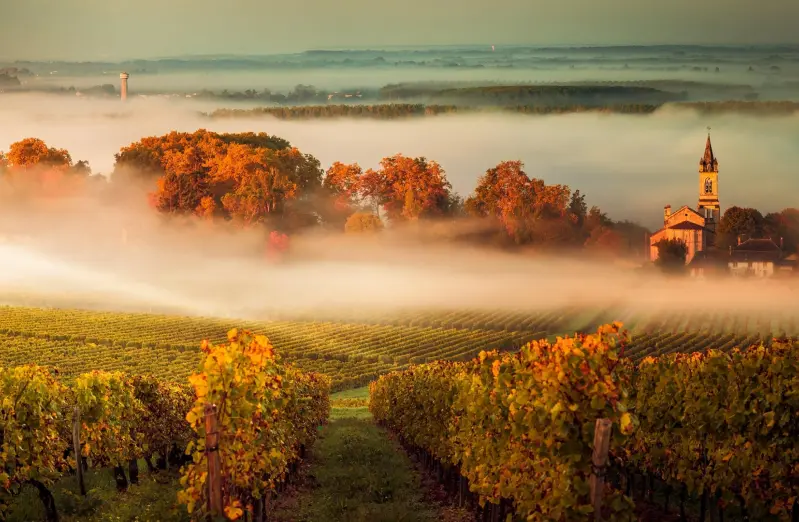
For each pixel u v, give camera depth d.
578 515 11.84
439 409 24.31
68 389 22.56
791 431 14.56
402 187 151.00
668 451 17.59
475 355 82.00
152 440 24.59
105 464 22.06
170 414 25.27
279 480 20.41
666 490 18.05
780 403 14.59
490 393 17.59
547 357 13.12
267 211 143.88
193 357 70.38
